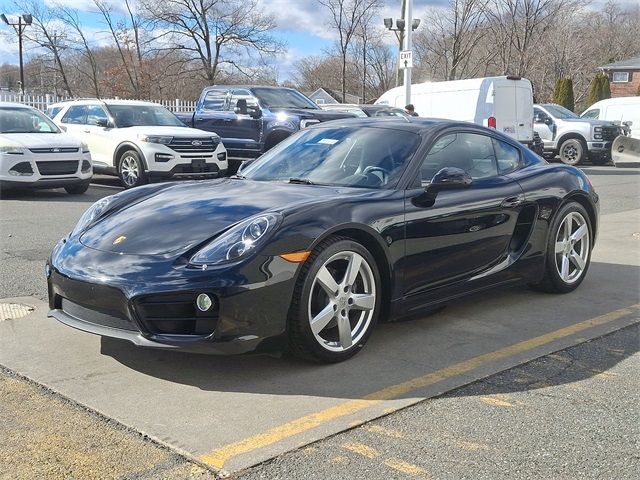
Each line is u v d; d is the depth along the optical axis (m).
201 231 3.78
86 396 3.49
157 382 3.67
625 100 21.72
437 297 4.53
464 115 17.19
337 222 3.85
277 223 3.68
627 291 5.70
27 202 10.91
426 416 3.27
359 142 4.87
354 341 4.02
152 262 3.61
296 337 3.74
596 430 3.14
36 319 4.77
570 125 20.23
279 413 3.29
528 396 3.52
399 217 4.18
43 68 44.84
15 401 3.43
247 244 3.58
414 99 18.48
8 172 10.89
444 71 45.75
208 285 3.45
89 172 11.89
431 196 4.42
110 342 4.29
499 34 40.22
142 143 12.40
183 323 3.57
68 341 4.31
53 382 3.66
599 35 62.09
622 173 18.00
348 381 3.70
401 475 2.73
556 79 43.19
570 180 5.55
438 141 4.79
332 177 4.64
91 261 3.77
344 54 46.53
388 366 3.93
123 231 3.96
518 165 5.41
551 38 43.62
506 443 3.01
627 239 8.16
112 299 3.60
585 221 5.68
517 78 16.95
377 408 3.36
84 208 10.29
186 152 12.62
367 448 2.95
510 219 4.98
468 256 4.69
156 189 4.72
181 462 2.83
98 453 2.90
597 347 4.30
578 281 5.68
